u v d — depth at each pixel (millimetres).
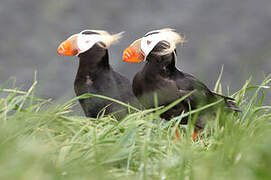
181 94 10172
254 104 10266
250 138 8156
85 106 10789
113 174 6832
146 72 10289
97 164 6688
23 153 6652
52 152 7195
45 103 9484
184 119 10375
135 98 10969
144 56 10305
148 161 7387
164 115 10539
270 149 6785
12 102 8414
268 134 8125
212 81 34719
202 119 10266
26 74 35125
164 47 10164
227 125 9023
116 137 8031
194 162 7109
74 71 34656
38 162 6395
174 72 10391
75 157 7156
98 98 10633
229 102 10492
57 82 33438
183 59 36969
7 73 35375
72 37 10844
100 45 10680
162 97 10227
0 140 7113
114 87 10680
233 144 7461
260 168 6141
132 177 6902
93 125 8797
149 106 10445
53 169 6414
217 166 6727
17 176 5535
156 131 8344
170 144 8039
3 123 7832
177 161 7133
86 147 7438
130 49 10398
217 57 36938
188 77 10508
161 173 6762
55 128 8281
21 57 37125
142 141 7660
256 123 9633
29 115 7988
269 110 10516
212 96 10375
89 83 10672
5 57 37000
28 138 7656
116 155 7180
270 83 23062
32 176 5633
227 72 35469
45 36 39219
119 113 10602
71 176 6461
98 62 10688
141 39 10398
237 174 6293
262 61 35438
